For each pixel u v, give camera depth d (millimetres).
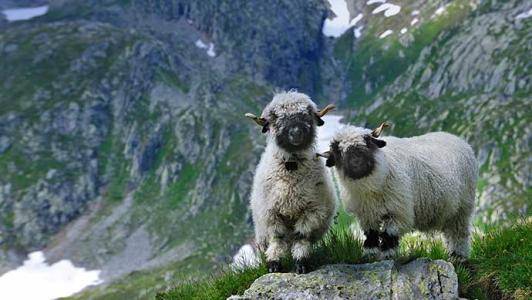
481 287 13172
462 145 15133
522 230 14383
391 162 13023
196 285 14711
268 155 13469
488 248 14391
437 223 14258
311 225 12898
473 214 14945
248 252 14281
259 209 13281
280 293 12367
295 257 12836
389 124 13000
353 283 12328
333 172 14336
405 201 12922
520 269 13078
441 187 13828
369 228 13203
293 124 12852
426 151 14156
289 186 12859
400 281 12250
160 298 14797
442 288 12180
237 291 13250
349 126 13203
